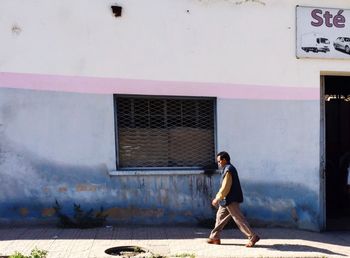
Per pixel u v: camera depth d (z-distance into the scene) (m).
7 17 6.81
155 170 7.29
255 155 7.53
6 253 5.46
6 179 6.82
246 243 6.37
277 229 7.47
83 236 6.39
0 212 6.80
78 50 6.99
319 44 7.69
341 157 9.93
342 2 7.77
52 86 6.93
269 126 7.58
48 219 6.91
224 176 6.17
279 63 7.62
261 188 7.54
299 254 5.91
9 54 6.81
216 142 7.45
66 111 6.96
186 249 5.93
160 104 7.41
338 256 5.97
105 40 7.06
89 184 7.03
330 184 9.98
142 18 7.17
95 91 7.04
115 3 7.08
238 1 7.48
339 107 10.30
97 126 7.05
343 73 7.98
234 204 6.15
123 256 5.57
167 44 7.26
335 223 8.70
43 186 6.91
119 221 7.11
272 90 7.59
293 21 7.66
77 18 6.99
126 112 7.30
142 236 6.53
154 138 7.40
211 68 7.40
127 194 7.14
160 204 7.24
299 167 7.68
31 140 6.88
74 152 6.99
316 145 7.76
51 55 6.92
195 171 7.32
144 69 7.20
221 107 7.43
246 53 7.51
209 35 7.39
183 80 7.32
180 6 7.29
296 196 7.67
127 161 7.32
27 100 6.86
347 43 7.78
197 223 7.31
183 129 7.48
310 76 7.73
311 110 7.74
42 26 6.90
